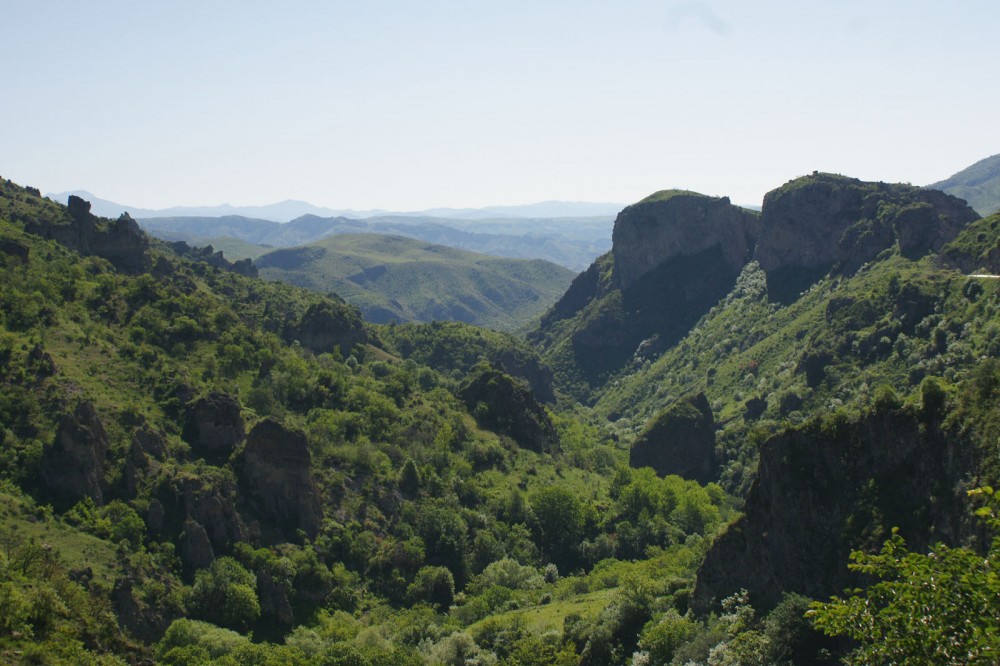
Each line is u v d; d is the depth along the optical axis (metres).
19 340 123.25
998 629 29.28
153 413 122.62
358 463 138.88
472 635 100.94
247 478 118.69
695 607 81.38
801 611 64.25
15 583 69.44
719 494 167.12
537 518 146.00
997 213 197.00
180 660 81.25
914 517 63.78
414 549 123.31
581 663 85.56
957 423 63.50
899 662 31.98
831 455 73.06
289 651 88.44
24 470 100.25
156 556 98.31
